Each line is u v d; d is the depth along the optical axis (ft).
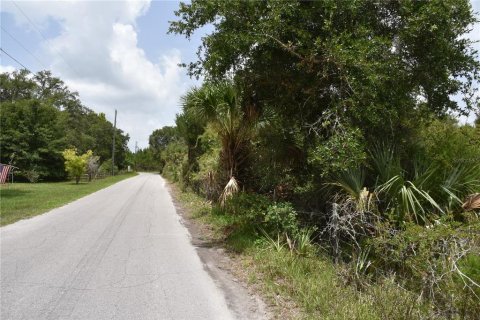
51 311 15.19
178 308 15.92
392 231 19.02
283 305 16.26
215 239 30.66
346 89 22.58
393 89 23.00
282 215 25.07
